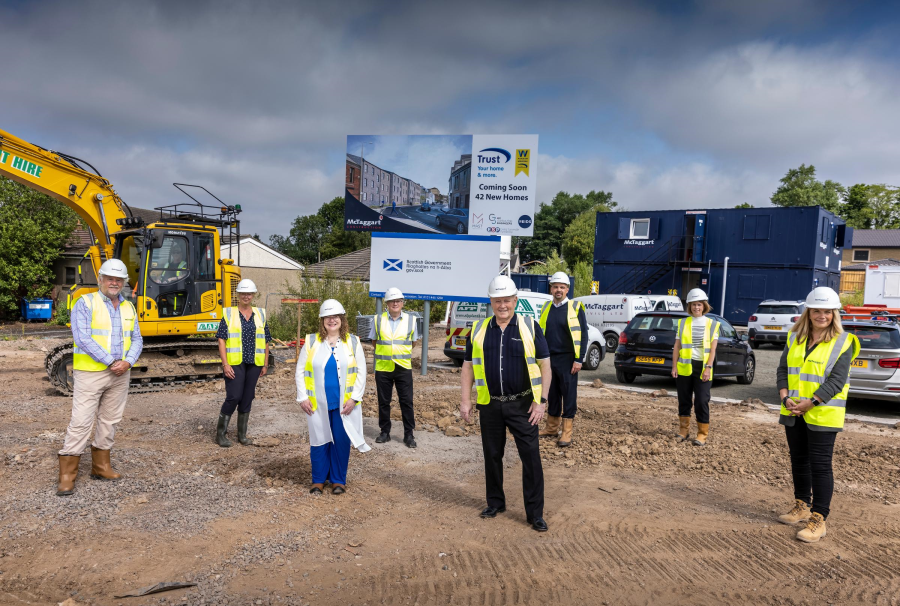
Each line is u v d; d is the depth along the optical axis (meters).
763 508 5.03
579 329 6.83
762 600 3.50
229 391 6.46
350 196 17.59
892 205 65.06
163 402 9.02
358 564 3.82
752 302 25.39
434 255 11.80
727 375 11.56
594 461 6.32
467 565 3.85
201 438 6.86
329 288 19.53
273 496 4.98
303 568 3.74
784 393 4.57
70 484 4.86
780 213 24.84
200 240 10.33
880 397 8.95
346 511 4.72
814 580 3.76
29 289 26.05
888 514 4.93
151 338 10.34
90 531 4.17
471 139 16.14
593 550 4.12
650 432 7.59
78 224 27.72
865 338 9.20
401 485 5.42
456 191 17.02
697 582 3.70
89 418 4.92
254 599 3.34
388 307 6.84
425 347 12.21
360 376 5.17
